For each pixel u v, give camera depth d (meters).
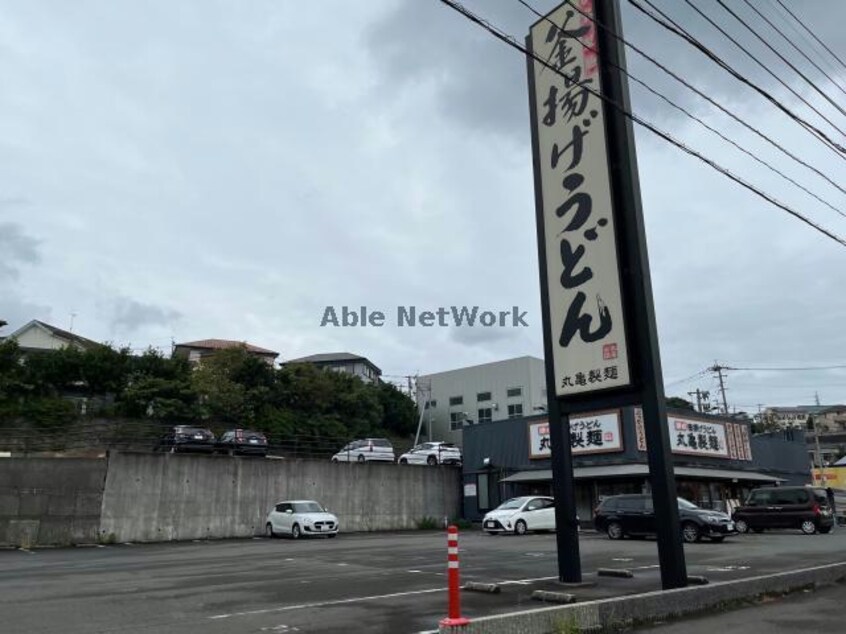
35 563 17.39
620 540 23.91
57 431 40.59
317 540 26.17
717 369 63.91
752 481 37.56
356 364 80.88
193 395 47.50
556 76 12.48
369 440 38.97
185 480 27.56
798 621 8.89
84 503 25.12
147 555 19.67
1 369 44.59
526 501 29.08
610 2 11.77
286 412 53.00
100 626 8.32
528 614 7.41
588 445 32.09
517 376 67.06
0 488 24.16
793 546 20.97
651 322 10.80
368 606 9.73
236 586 11.98
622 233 11.23
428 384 71.56
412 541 24.28
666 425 10.55
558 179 12.20
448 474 37.38
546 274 12.19
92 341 61.22
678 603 9.26
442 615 8.97
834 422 114.50
